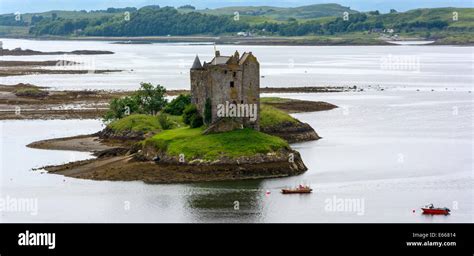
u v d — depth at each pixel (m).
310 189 171.12
